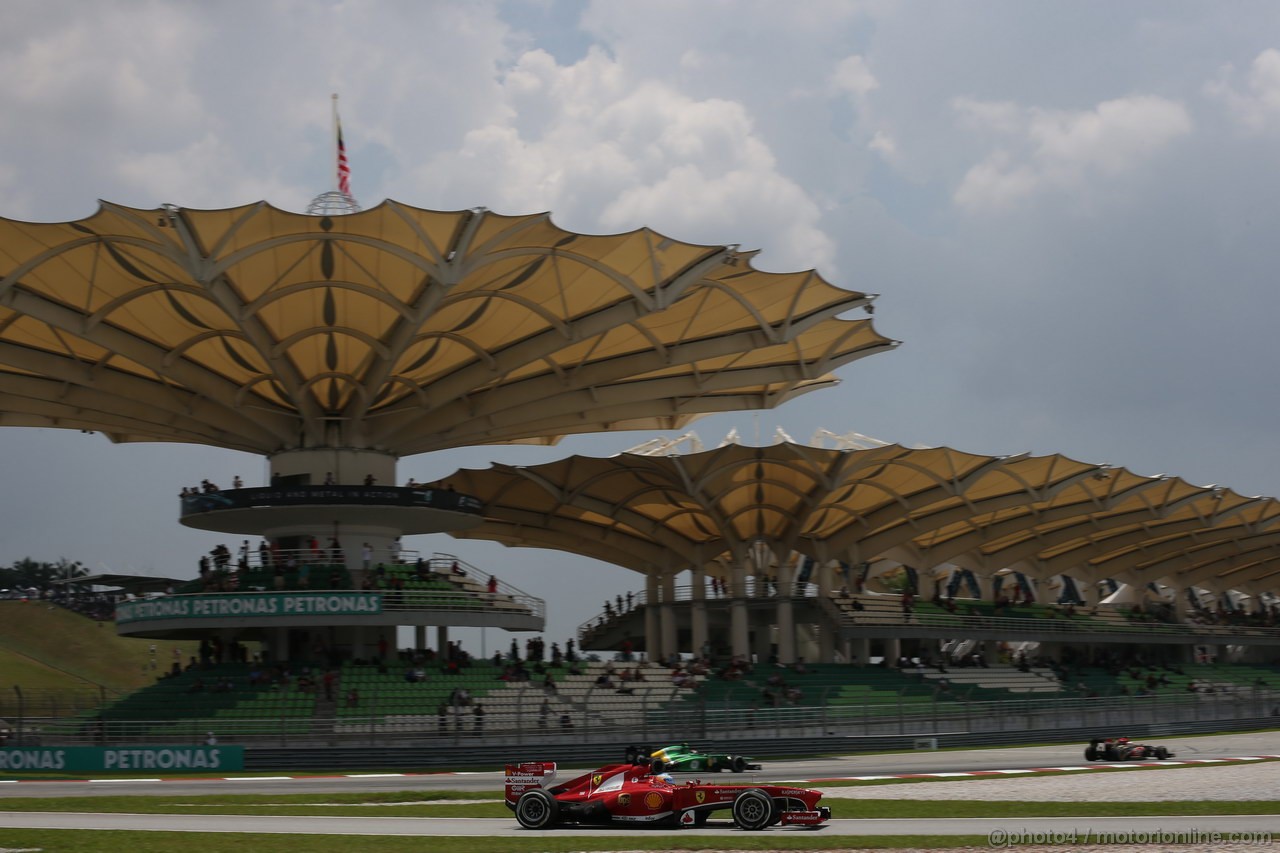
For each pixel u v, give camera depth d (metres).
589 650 81.69
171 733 46.53
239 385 53.41
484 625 56.03
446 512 57.56
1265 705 70.81
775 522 71.31
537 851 18.81
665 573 75.19
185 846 19.73
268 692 50.22
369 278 44.06
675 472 64.25
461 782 37.28
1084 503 75.31
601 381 53.56
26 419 58.22
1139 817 23.44
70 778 40.69
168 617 53.16
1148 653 96.25
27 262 41.47
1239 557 97.00
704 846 19.38
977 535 79.12
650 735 50.28
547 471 65.88
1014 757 45.94
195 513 57.66
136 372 52.66
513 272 44.41
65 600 96.81
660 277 45.00
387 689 51.62
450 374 53.03
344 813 26.48
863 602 73.56
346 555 57.56
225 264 40.78
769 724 53.50
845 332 54.12
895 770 39.28
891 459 64.81
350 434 56.09
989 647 80.69
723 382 56.50
